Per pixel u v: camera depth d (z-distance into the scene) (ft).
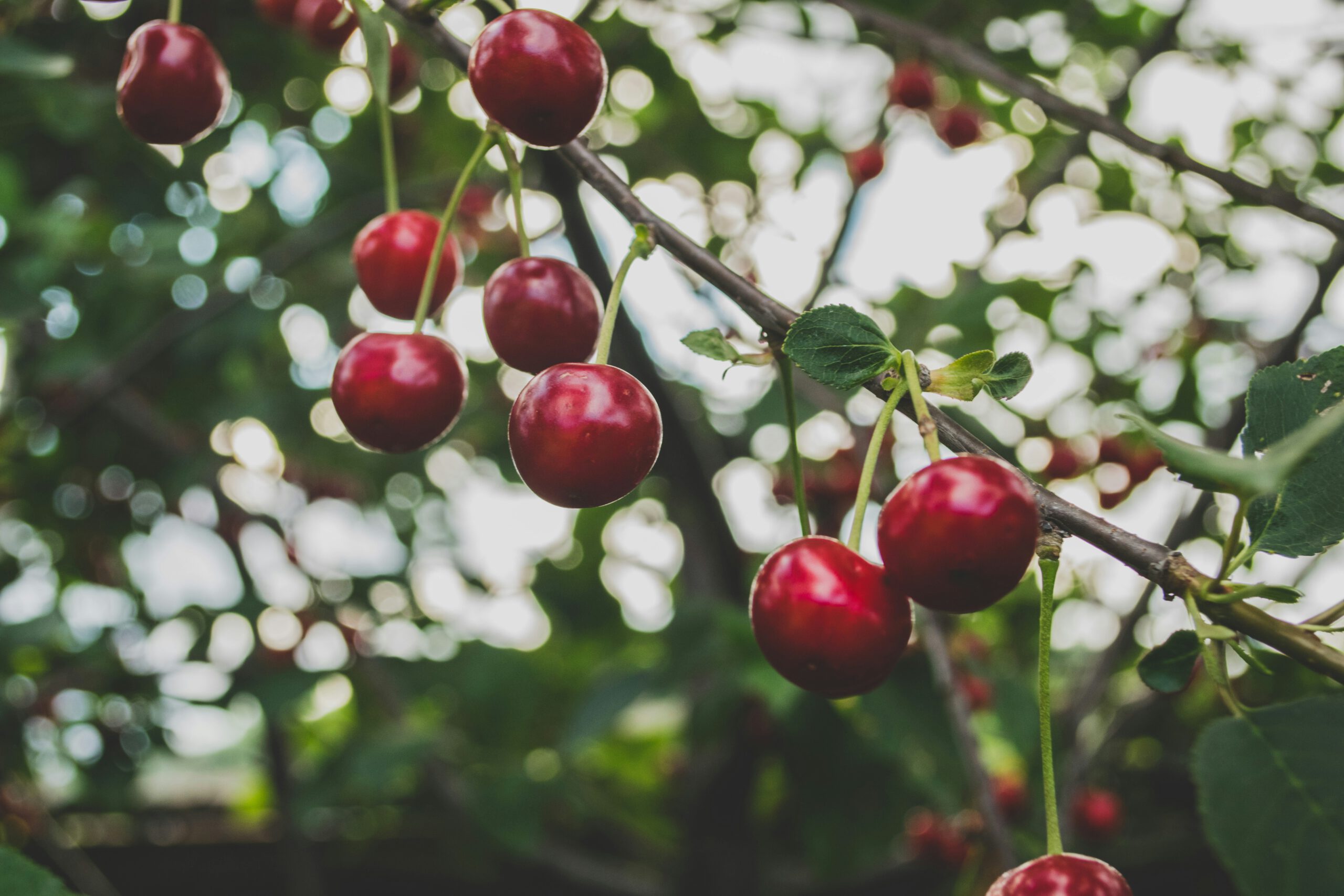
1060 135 11.57
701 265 3.34
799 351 2.93
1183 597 2.73
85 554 12.34
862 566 3.00
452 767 12.30
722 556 10.17
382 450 4.15
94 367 10.92
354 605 12.74
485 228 11.18
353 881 14.06
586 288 4.18
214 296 11.09
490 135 4.04
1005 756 10.99
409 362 4.00
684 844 10.98
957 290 9.87
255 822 16.84
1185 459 2.37
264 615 11.92
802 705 9.86
